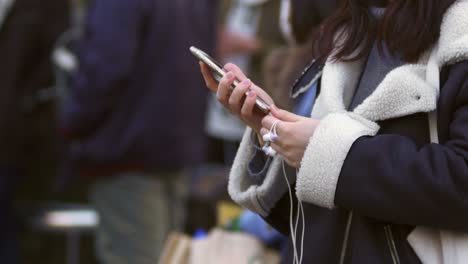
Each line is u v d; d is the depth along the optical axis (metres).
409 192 4.16
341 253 4.47
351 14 4.60
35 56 11.87
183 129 10.53
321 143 4.31
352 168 4.25
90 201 13.43
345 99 4.58
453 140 4.22
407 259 4.33
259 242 7.94
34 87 11.90
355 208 4.29
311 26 6.76
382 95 4.32
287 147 4.46
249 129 4.94
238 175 4.97
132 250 10.59
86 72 10.10
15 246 12.21
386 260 4.34
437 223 4.19
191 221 11.24
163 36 10.29
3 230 12.09
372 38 4.55
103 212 10.65
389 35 4.42
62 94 11.92
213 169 12.56
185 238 7.96
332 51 4.65
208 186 11.42
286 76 6.92
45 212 12.51
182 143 10.52
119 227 10.59
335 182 4.28
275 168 4.76
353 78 4.59
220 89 4.61
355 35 4.55
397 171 4.18
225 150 13.05
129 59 10.06
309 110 4.81
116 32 10.00
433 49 4.39
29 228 12.52
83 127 10.29
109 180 10.55
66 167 11.14
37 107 11.97
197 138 10.82
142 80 10.28
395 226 4.36
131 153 10.35
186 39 10.53
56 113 12.01
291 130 4.44
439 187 4.11
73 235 12.45
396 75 4.33
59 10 11.92
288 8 7.14
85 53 10.14
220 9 11.98
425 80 4.37
